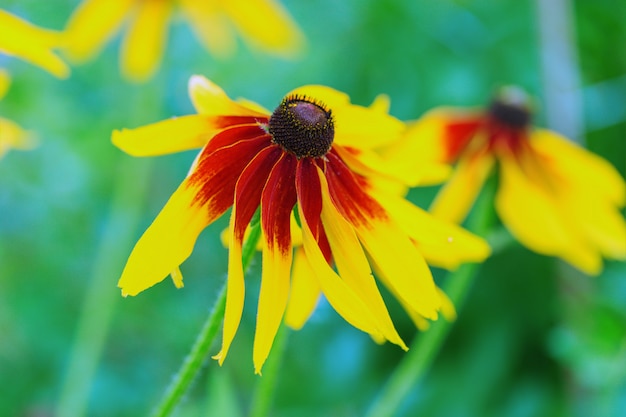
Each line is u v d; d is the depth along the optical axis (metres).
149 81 0.74
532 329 0.84
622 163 0.91
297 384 0.82
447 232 0.48
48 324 0.77
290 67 0.91
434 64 0.87
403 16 0.89
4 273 0.80
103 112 0.84
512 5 0.90
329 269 0.43
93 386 0.73
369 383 0.82
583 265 0.64
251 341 0.82
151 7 0.72
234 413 0.52
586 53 0.93
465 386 0.81
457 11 0.89
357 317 0.43
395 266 0.46
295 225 0.46
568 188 0.64
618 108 0.89
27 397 0.73
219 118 0.46
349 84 0.90
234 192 0.45
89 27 0.70
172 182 0.89
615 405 0.66
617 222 0.64
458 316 0.85
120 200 0.70
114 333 0.79
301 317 0.48
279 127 0.46
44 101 0.80
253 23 0.76
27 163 0.83
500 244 0.65
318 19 0.92
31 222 0.83
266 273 0.44
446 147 0.64
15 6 0.82
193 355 0.45
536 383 0.81
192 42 0.88
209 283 0.84
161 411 0.45
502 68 0.88
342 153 0.48
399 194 0.50
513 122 0.64
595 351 0.66
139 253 0.43
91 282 0.79
